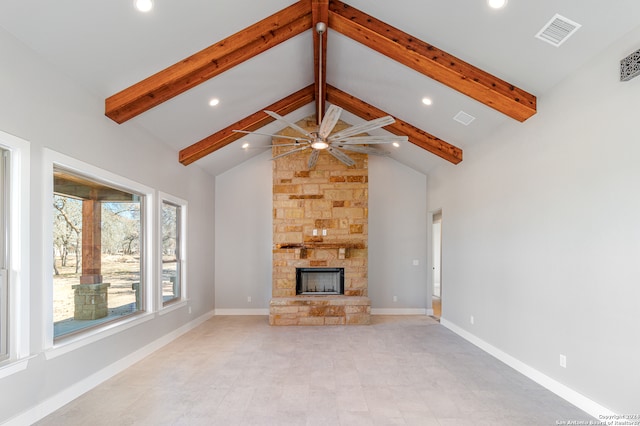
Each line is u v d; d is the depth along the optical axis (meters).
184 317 6.08
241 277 7.73
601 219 2.96
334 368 4.24
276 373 4.07
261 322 6.87
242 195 7.81
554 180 3.57
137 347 4.54
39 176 3.00
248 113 5.84
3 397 2.62
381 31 3.98
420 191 7.82
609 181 2.88
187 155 5.88
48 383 3.05
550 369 3.60
